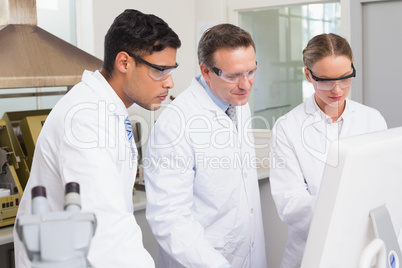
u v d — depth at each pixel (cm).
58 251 61
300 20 365
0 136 244
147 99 131
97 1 344
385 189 97
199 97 169
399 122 332
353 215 90
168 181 154
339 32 346
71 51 252
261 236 186
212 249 145
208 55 154
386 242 96
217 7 390
